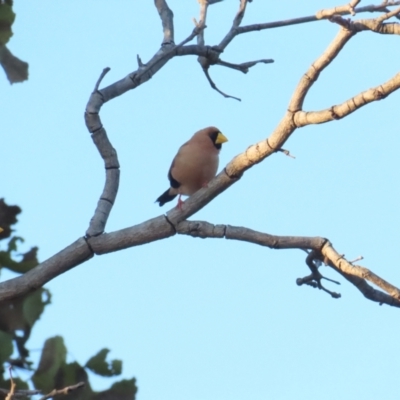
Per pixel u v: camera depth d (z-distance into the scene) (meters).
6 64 8.39
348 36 7.95
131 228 8.96
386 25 7.91
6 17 8.26
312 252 9.07
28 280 8.05
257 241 8.97
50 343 7.14
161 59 9.64
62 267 8.62
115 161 9.44
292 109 8.22
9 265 8.16
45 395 6.59
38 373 7.05
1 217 8.08
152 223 8.96
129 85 9.45
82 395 7.09
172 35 10.23
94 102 9.33
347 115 7.96
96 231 8.92
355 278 8.84
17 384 6.96
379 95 7.66
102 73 9.34
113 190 9.34
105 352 7.22
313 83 8.13
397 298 8.78
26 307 7.70
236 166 8.83
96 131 9.36
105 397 7.17
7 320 7.59
